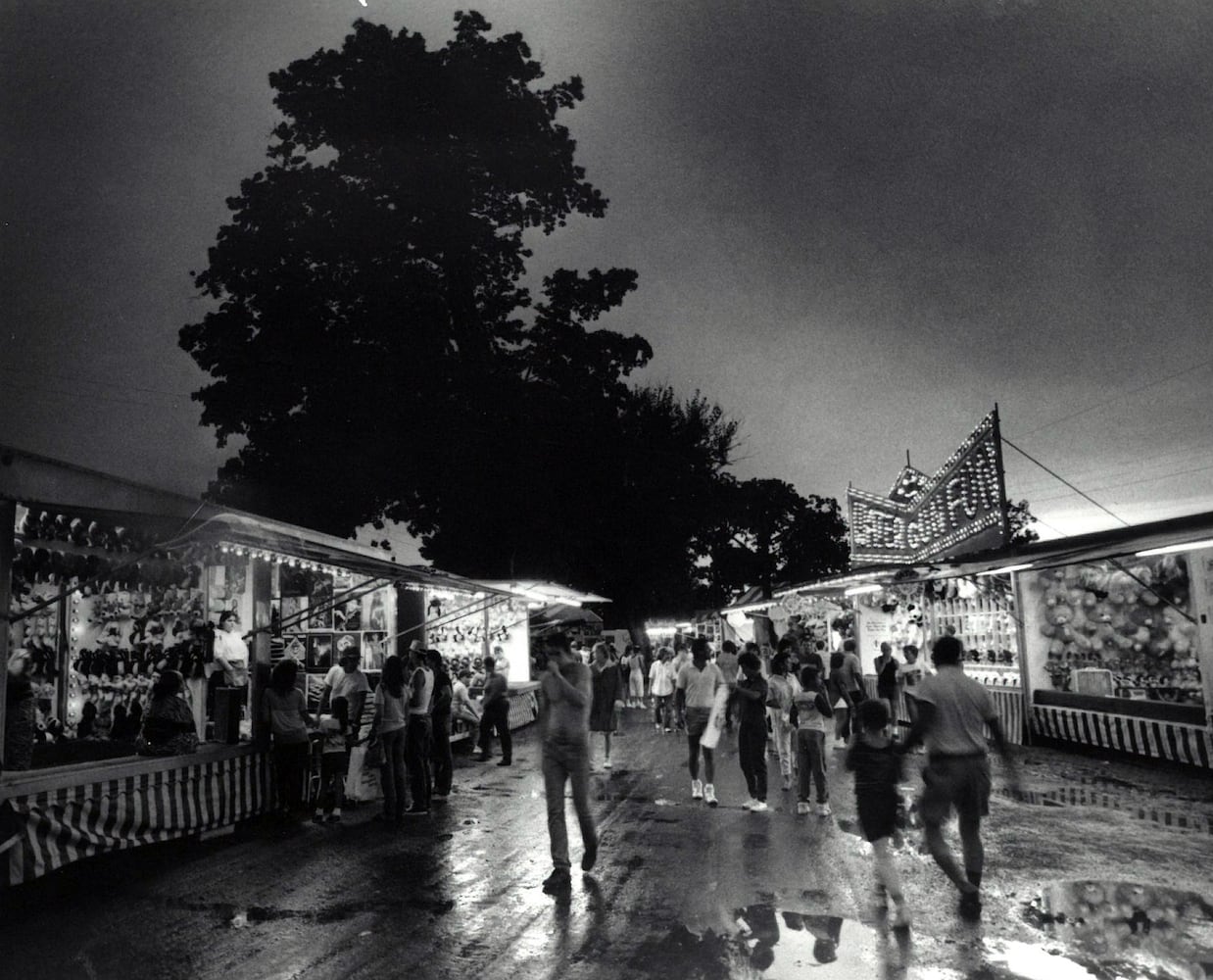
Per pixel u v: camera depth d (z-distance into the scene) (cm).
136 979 546
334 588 1555
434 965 566
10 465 688
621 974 547
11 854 676
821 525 5816
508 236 3347
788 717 1266
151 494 802
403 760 1053
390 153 3056
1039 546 1337
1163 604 1400
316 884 765
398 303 2961
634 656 3216
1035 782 1209
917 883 744
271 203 3003
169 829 858
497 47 3200
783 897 708
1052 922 632
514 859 851
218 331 3000
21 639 1130
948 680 682
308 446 2966
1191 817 970
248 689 1088
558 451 3322
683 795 1208
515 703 2270
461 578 1608
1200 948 579
